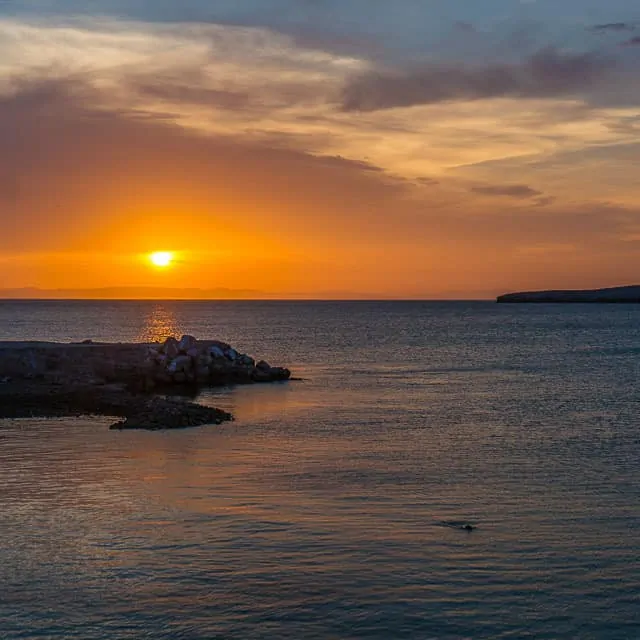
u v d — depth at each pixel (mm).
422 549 14375
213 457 22562
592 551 14383
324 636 11172
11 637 11070
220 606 12031
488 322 156750
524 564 13719
